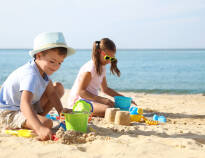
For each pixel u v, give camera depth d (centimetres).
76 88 425
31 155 196
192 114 469
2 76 1488
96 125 329
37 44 266
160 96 781
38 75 272
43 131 242
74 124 274
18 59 4100
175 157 203
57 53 260
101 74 423
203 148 235
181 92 961
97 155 202
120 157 200
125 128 311
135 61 3959
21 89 258
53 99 309
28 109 249
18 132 265
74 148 215
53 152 203
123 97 412
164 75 1762
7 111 278
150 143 236
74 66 2616
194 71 2102
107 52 402
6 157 193
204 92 964
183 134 292
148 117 429
